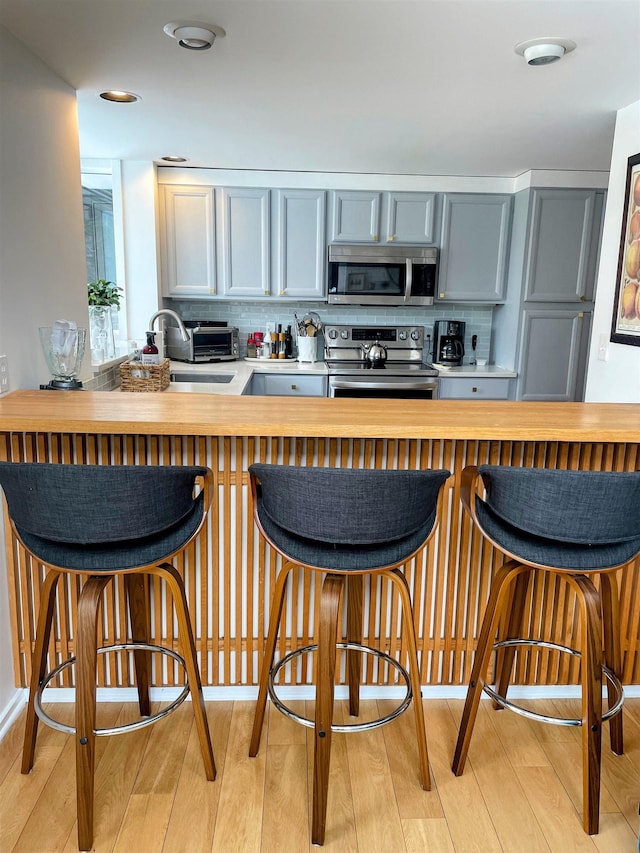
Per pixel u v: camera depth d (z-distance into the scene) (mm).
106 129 3297
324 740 1571
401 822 1688
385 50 2207
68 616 2064
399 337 4973
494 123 3104
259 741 1900
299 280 4586
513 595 2072
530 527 1599
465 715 1833
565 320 4484
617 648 1935
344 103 2805
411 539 1633
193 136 3451
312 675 2174
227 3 1869
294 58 2285
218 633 2121
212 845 1605
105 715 2090
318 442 1958
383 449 1979
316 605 2094
